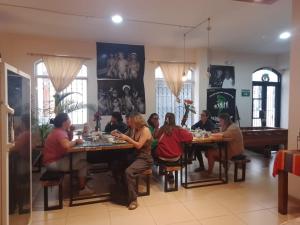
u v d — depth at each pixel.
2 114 1.68
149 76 6.20
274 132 5.46
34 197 3.24
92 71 5.80
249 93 7.07
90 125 5.79
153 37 5.39
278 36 5.34
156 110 6.43
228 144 3.71
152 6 3.70
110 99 5.90
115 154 3.76
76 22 4.40
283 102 7.40
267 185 3.58
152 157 3.44
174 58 6.38
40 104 5.56
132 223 2.48
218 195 3.20
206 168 4.54
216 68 6.68
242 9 3.82
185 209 2.79
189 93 6.72
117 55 5.90
